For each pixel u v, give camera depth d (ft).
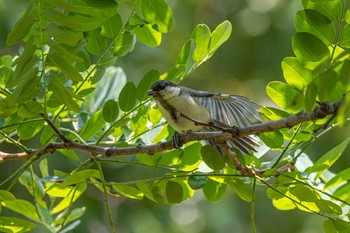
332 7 21.39
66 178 23.40
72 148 23.70
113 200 51.67
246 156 25.03
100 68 24.91
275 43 54.95
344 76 18.07
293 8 54.49
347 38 21.50
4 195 23.03
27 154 24.47
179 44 56.80
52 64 21.62
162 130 28.22
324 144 49.47
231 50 56.29
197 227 52.08
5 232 24.40
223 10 57.16
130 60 54.19
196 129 27.81
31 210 27.12
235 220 51.88
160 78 26.20
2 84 26.45
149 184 23.88
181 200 23.73
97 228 50.34
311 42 21.25
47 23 20.58
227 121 28.17
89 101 30.09
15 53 48.98
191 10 57.52
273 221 51.60
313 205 23.77
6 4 48.93
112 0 22.17
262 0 56.34
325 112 19.27
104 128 27.58
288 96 23.43
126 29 24.86
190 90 28.19
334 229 22.26
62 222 27.53
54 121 23.97
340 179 25.55
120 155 23.66
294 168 24.31
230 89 56.59
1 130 25.67
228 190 52.75
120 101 24.97
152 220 51.78
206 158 22.84
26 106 22.59
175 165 26.07
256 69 55.88
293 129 24.32
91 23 22.59
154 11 24.26
